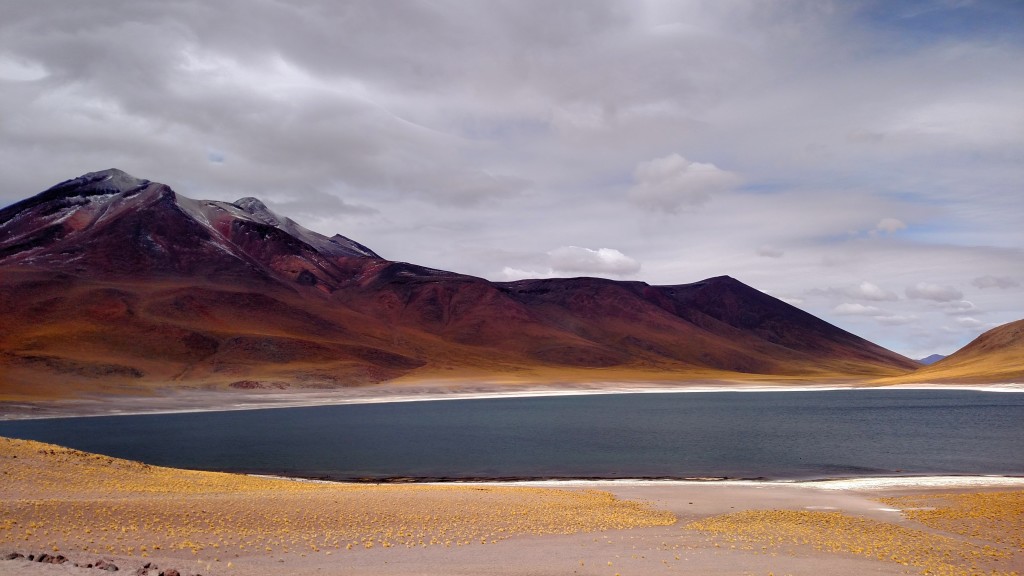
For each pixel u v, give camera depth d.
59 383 166.62
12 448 38.03
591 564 23.73
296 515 29.36
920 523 33.41
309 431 101.94
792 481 50.47
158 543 23.52
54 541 22.30
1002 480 48.28
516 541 27.31
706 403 172.00
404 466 63.38
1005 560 25.72
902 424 96.19
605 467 61.09
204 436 94.50
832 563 24.64
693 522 33.22
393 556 24.11
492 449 75.94
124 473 38.53
